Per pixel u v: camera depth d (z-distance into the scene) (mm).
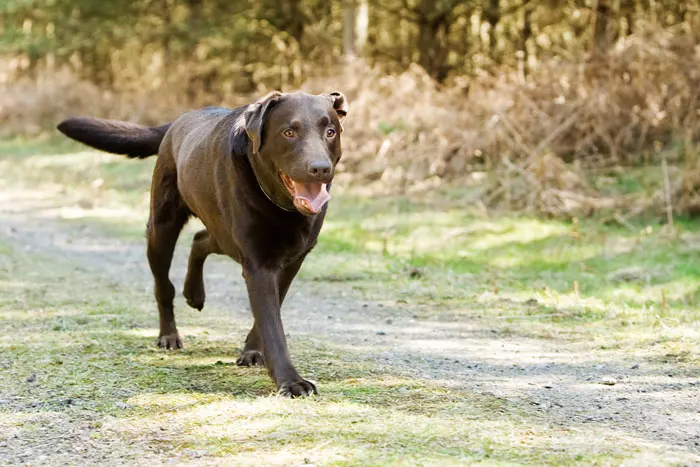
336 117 6016
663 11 19828
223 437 5203
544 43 25844
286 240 6242
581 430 5484
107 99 30938
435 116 18578
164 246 7699
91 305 9875
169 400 6000
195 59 32531
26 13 37250
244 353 7168
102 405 5891
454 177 17891
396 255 13703
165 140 7625
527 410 5945
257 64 32625
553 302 10367
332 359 7461
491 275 12242
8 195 20625
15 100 31719
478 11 29203
